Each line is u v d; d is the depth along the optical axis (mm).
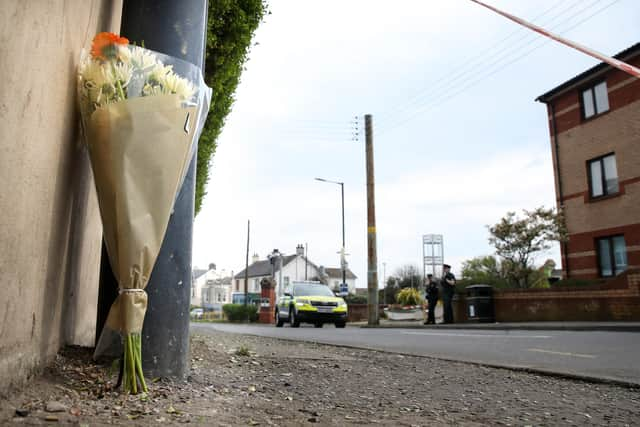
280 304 19797
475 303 17016
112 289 3264
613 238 17047
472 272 25766
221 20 6422
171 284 3133
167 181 2619
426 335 10711
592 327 11383
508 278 20703
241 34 6652
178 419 2305
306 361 5148
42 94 2215
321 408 2938
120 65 2689
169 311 3107
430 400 3383
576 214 18312
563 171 18984
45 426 1925
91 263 3916
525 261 17969
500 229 17891
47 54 2250
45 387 2393
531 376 4637
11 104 1892
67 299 3104
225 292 87750
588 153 17906
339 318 17938
